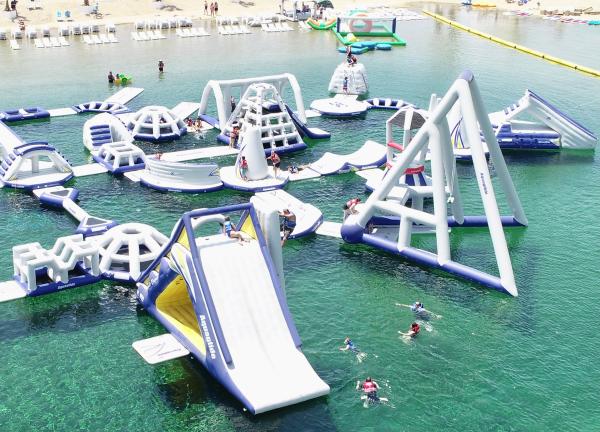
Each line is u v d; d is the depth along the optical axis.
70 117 52.78
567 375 23.38
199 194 38.44
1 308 26.75
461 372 23.42
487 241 33.66
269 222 23.92
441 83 65.75
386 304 27.66
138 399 21.83
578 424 21.05
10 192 38.19
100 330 25.52
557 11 108.81
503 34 91.94
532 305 27.75
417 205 35.06
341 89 61.25
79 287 28.33
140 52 76.44
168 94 59.56
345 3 114.75
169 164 38.59
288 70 69.56
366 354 24.31
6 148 41.59
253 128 39.31
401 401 21.92
